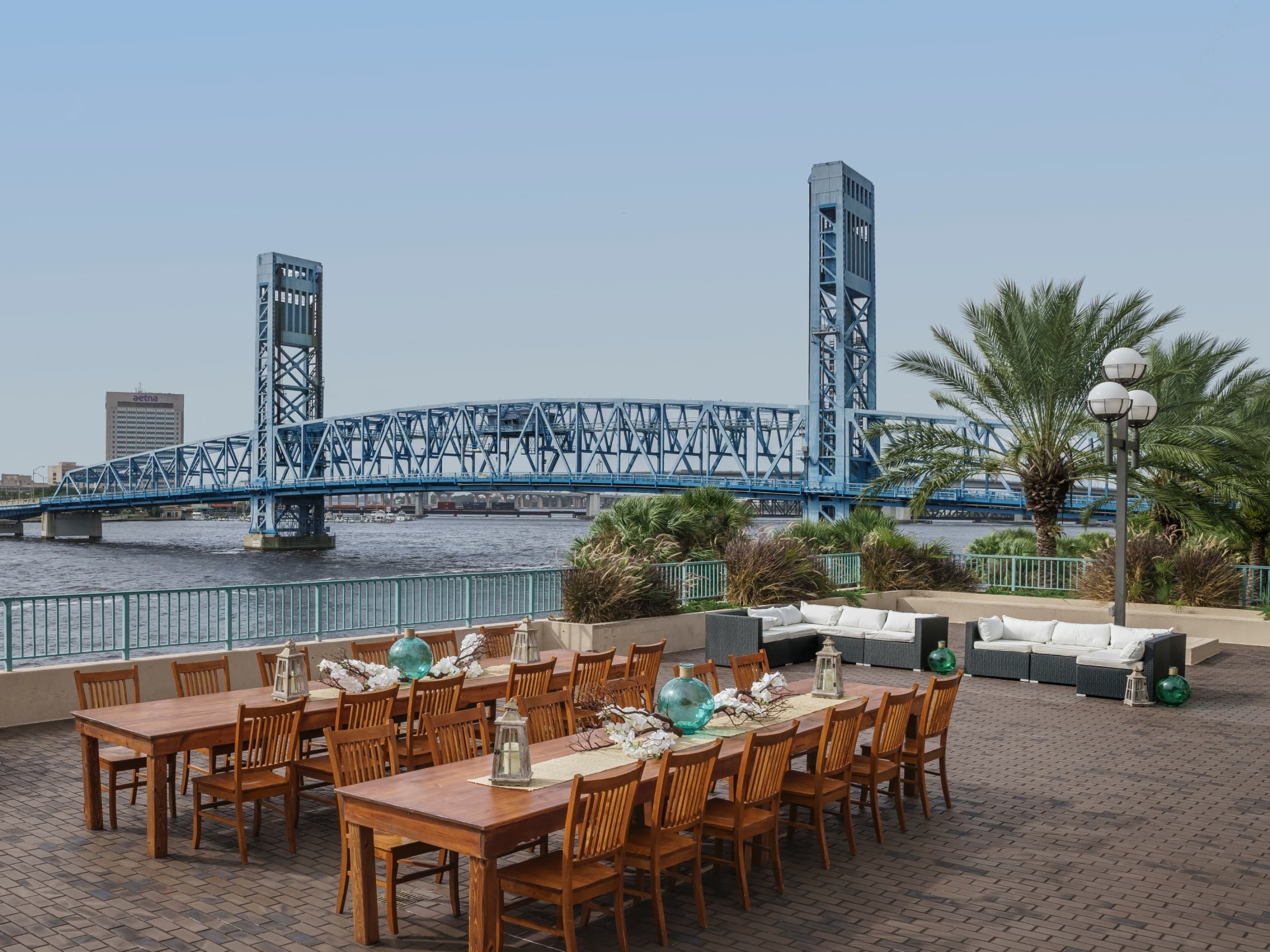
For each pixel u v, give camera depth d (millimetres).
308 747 9148
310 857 7410
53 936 6031
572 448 97625
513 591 17703
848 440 78750
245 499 135875
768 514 84938
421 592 16109
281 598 14180
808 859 7508
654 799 6078
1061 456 24312
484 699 9578
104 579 85875
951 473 25359
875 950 5953
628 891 6074
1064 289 23422
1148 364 25375
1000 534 36094
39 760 10031
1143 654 13953
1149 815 8656
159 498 140875
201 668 9242
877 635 16844
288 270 136375
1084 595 22797
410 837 5766
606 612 17891
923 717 8477
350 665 8469
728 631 16734
